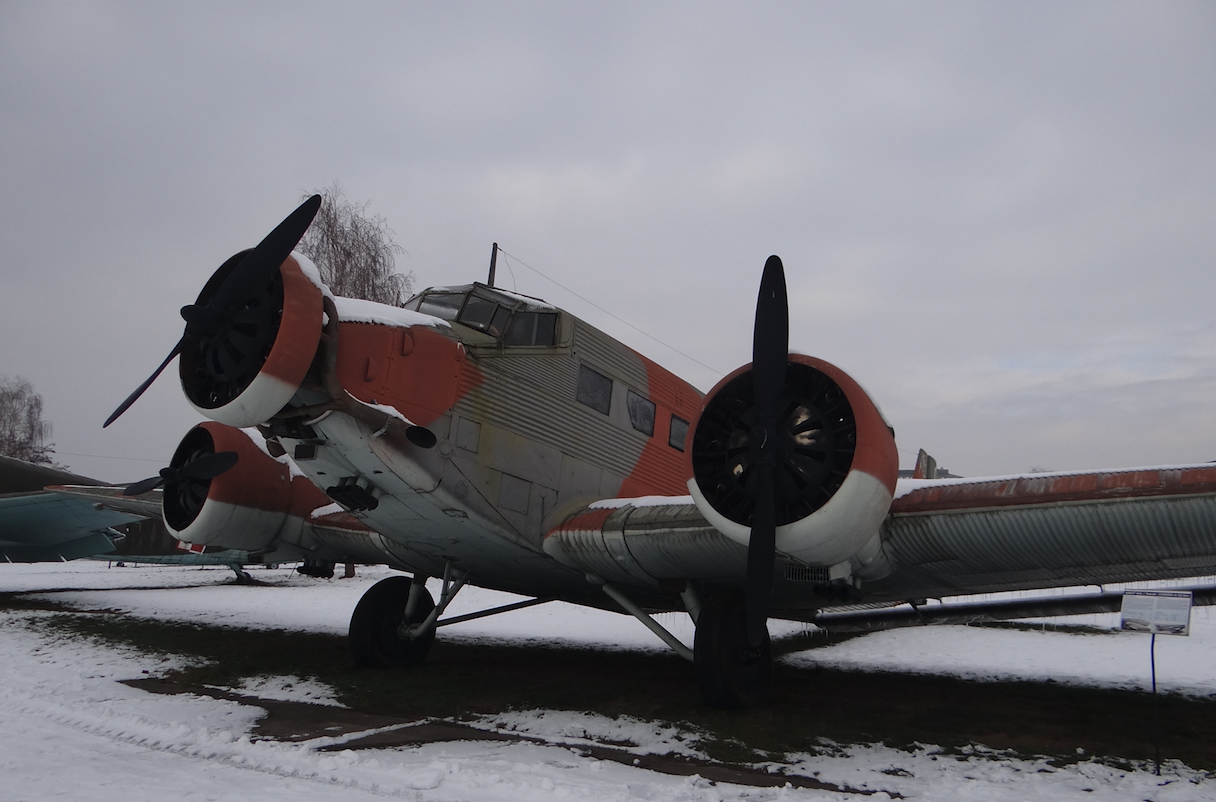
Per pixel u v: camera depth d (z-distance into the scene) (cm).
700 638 635
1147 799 434
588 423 808
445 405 666
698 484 563
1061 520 529
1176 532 518
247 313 586
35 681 700
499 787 415
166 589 2044
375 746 502
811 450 541
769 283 543
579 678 814
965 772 483
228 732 519
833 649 1308
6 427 5434
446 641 1181
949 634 1562
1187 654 1229
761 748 525
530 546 729
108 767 431
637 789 420
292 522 895
